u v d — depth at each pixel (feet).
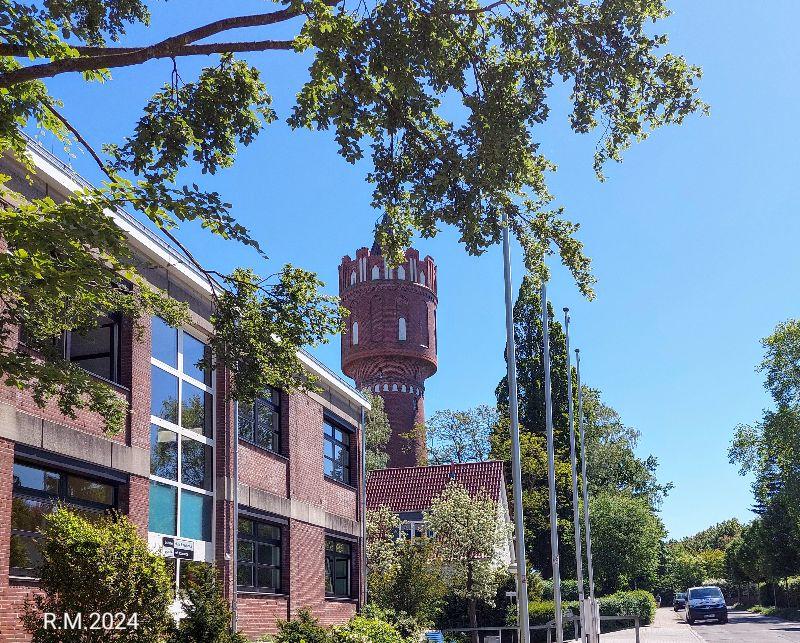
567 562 194.80
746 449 183.52
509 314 60.64
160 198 29.30
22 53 29.48
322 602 80.79
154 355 55.06
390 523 124.57
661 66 33.86
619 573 201.16
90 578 36.27
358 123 32.81
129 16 36.68
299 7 29.12
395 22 30.25
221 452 62.64
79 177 45.19
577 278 40.57
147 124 34.63
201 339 61.87
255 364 40.65
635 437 255.29
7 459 39.86
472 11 33.06
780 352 171.73
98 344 50.14
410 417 198.59
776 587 217.56
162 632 38.73
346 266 206.69
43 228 27.58
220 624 43.88
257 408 70.54
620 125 35.35
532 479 198.59
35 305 32.76
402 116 33.12
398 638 65.72
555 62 34.06
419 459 199.52
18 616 38.81
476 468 146.92
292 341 40.81
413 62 31.07
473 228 35.45
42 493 43.37
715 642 112.68
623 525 202.18
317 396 83.25
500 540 118.32
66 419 44.91
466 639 111.65
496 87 33.47
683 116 34.71
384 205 36.73
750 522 253.03
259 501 68.03
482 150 33.35
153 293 37.88
